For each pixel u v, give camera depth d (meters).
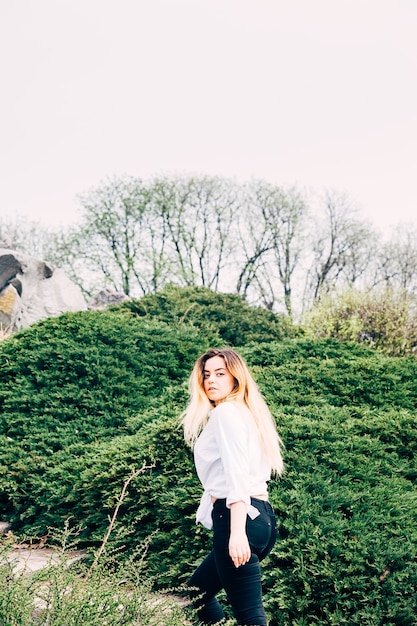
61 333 9.09
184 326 10.69
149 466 5.14
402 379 7.66
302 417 6.10
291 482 4.97
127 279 27.27
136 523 5.47
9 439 7.38
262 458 3.49
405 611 3.99
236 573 3.25
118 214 27.33
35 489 6.47
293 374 7.61
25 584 3.43
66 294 16.55
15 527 6.40
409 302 17.31
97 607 3.15
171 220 27.17
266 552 3.41
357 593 4.09
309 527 4.42
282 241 27.73
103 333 9.18
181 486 5.29
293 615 4.18
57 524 6.06
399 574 4.11
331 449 5.43
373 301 17.20
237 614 3.25
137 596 3.38
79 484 6.01
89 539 5.56
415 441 5.89
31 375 8.40
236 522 3.16
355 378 7.41
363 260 28.64
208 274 27.70
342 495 4.76
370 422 6.05
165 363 8.96
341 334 16.86
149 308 13.72
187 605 4.11
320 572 4.15
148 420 6.87
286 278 27.88
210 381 3.61
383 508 4.72
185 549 4.92
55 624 3.03
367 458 5.40
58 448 7.26
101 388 8.14
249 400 3.58
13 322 14.94
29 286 15.90
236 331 13.84
